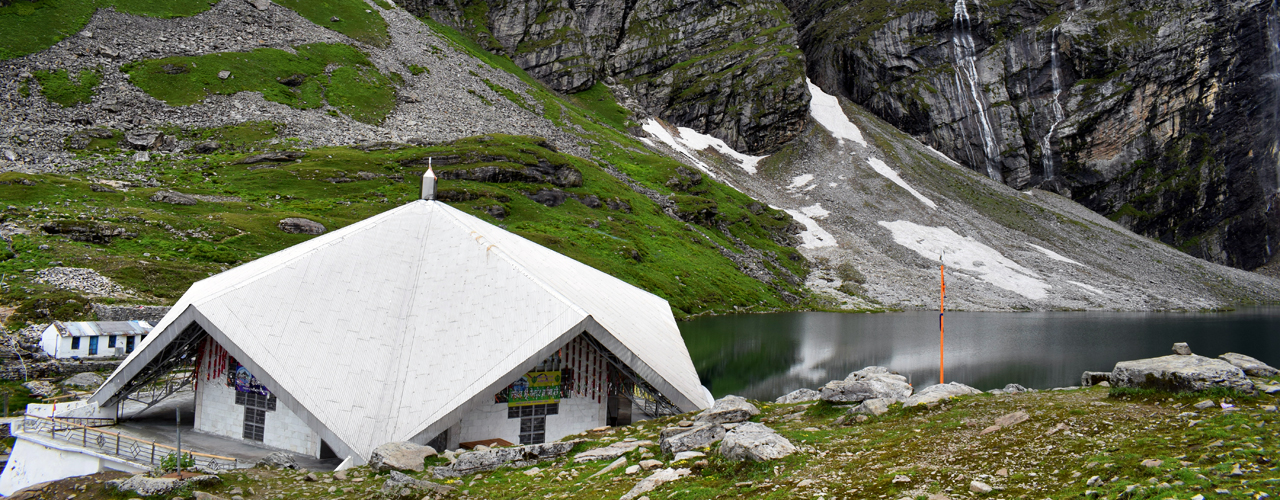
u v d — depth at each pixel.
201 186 102.38
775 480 14.48
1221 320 121.25
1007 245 175.38
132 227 76.62
